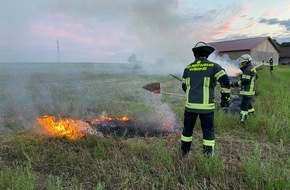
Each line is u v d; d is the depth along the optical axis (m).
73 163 4.33
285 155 4.79
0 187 3.44
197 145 5.13
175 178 3.80
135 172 4.06
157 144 4.79
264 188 3.55
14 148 4.94
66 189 3.65
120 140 5.21
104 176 3.93
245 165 3.98
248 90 6.55
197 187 3.62
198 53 4.75
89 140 5.14
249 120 6.37
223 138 5.57
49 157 4.63
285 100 8.91
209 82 4.52
